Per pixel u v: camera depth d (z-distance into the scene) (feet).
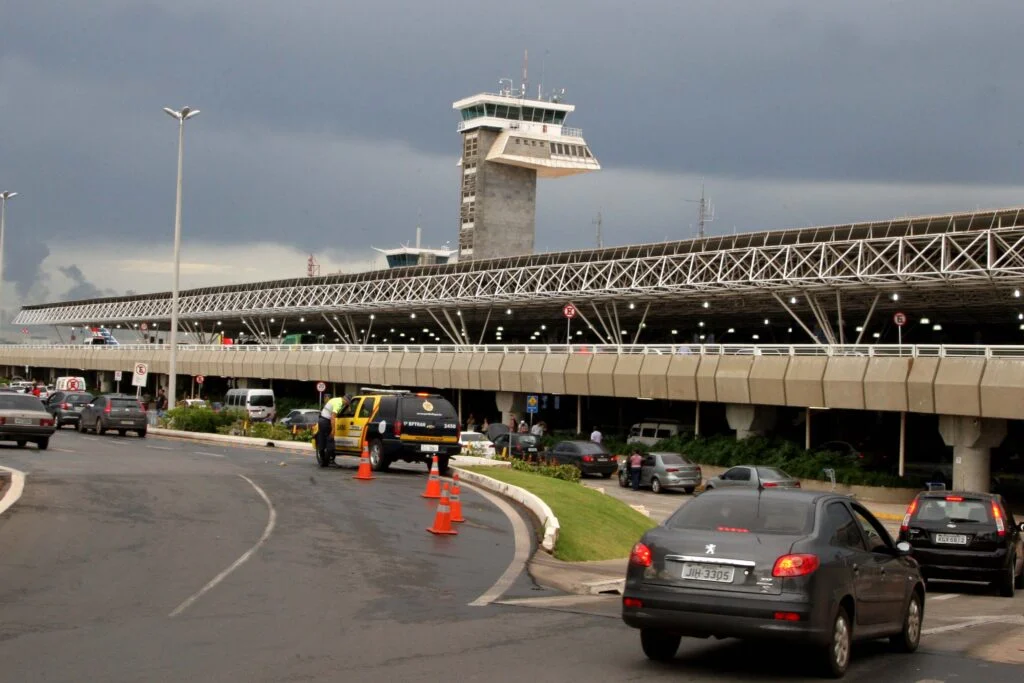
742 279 300.61
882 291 276.62
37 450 157.99
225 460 152.87
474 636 51.29
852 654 52.21
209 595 59.26
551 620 56.90
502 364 314.76
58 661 42.96
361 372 378.94
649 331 485.97
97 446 175.94
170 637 48.37
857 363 218.18
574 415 385.09
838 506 48.85
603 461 240.12
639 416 383.65
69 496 98.32
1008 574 89.20
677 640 47.37
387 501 106.52
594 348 288.71
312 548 77.20
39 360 618.85
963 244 257.55
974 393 196.95
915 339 400.47
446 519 86.99
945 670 48.24
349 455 148.05
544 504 100.07
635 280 333.01
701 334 466.29
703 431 295.07
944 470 224.74
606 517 106.93
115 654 44.57
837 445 245.86
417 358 351.25
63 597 56.90
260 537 81.05
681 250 332.39
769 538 44.39
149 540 77.15
